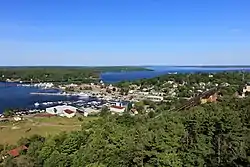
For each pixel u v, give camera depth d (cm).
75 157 4725
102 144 4531
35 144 6594
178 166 3406
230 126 3794
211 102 7762
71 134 5772
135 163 3659
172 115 6712
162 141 3822
